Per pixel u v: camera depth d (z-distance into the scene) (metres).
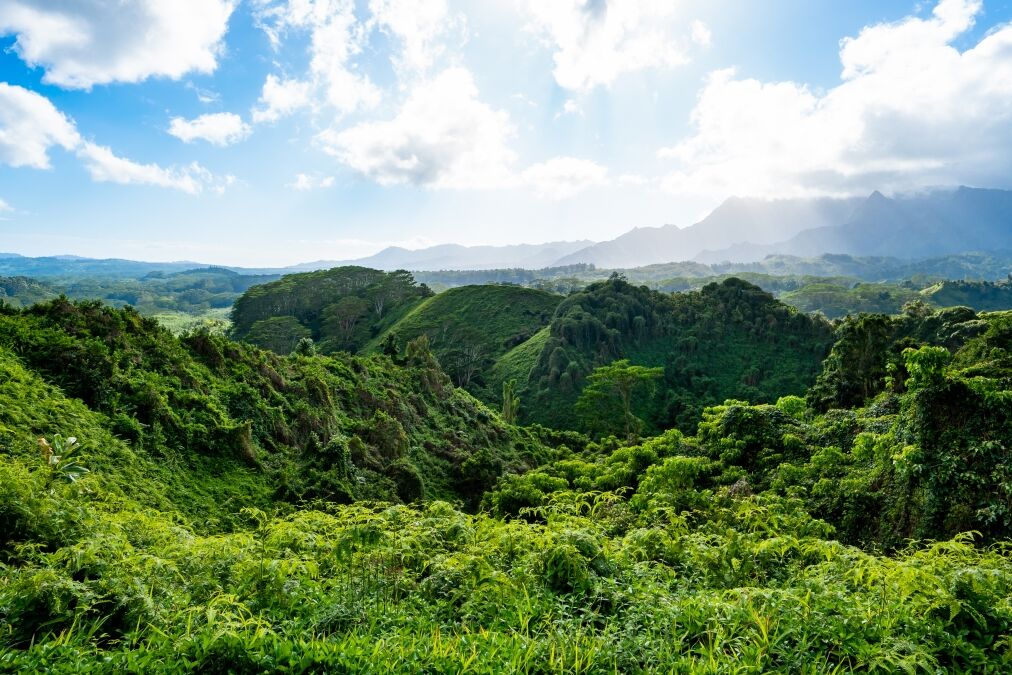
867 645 4.51
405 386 41.81
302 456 25.30
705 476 22.12
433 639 4.80
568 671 4.41
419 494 28.50
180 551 7.18
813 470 18.19
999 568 5.62
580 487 26.47
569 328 91.62
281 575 5.95
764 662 4.56
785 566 7.38
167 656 4.36
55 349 19.22
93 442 16.20
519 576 6.25
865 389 30.86
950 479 13.01
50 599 4.89
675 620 5.22
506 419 63.66
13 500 6.85
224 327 131.88
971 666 4.50
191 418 21.30
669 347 96.69
